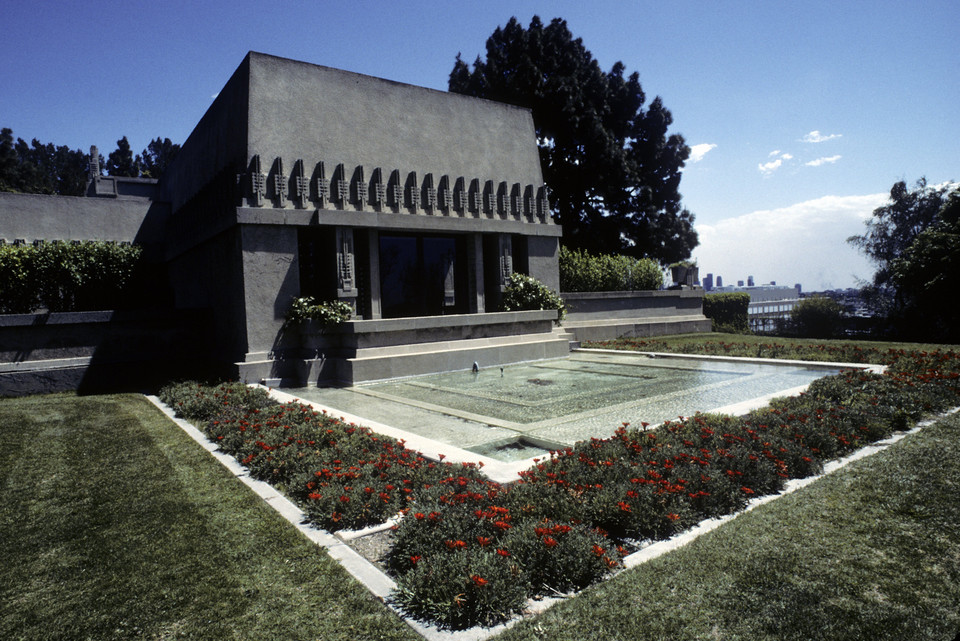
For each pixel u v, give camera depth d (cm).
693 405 972
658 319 2497
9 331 1234
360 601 387
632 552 453
